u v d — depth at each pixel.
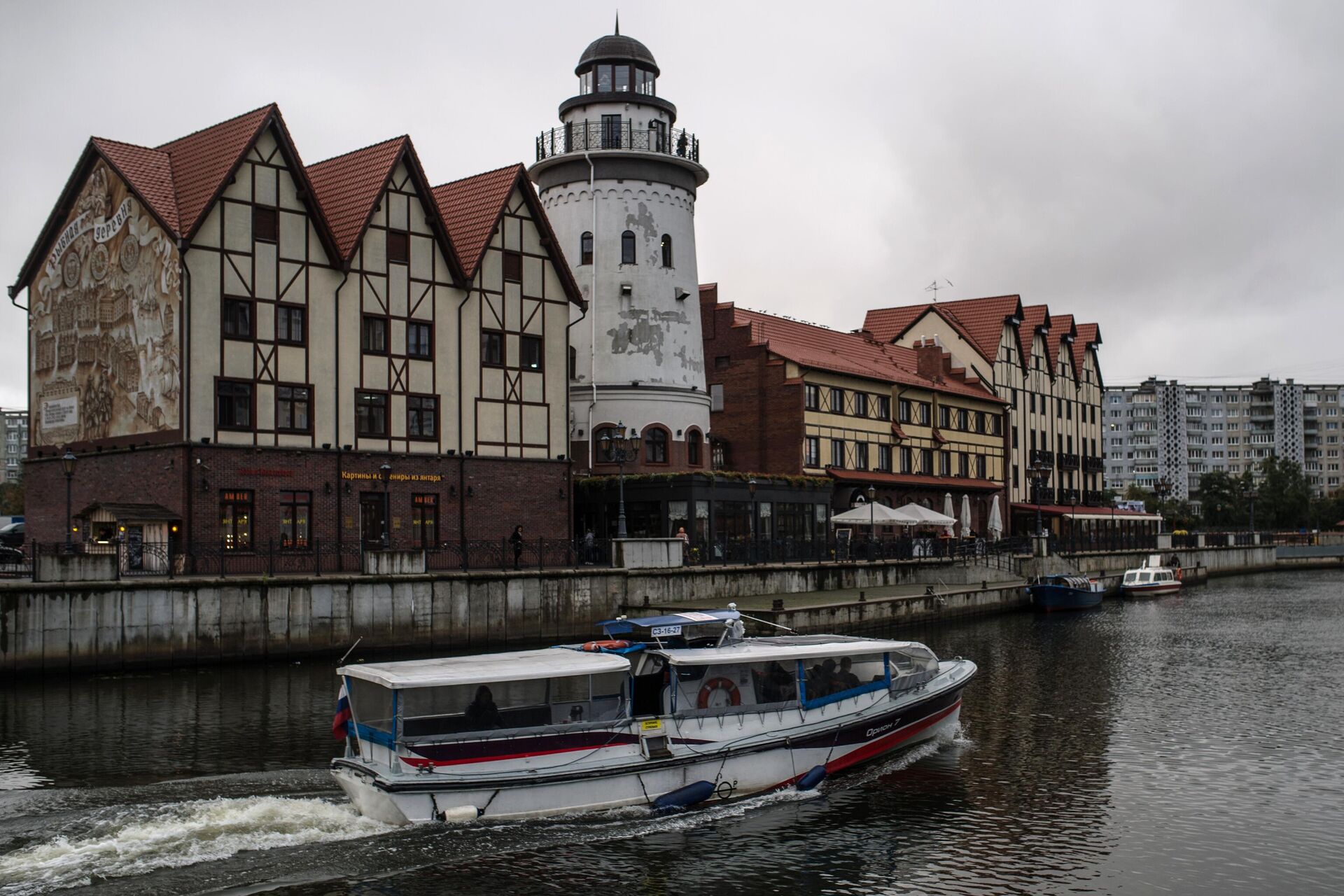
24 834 16.25
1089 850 17.03
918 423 67.38
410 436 40.25
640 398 50.31
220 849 15.93
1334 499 145.50
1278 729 24.78
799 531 53.88
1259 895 15.39
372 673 17.81
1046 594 53.09
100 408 38.34
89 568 28.77
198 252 35.38
